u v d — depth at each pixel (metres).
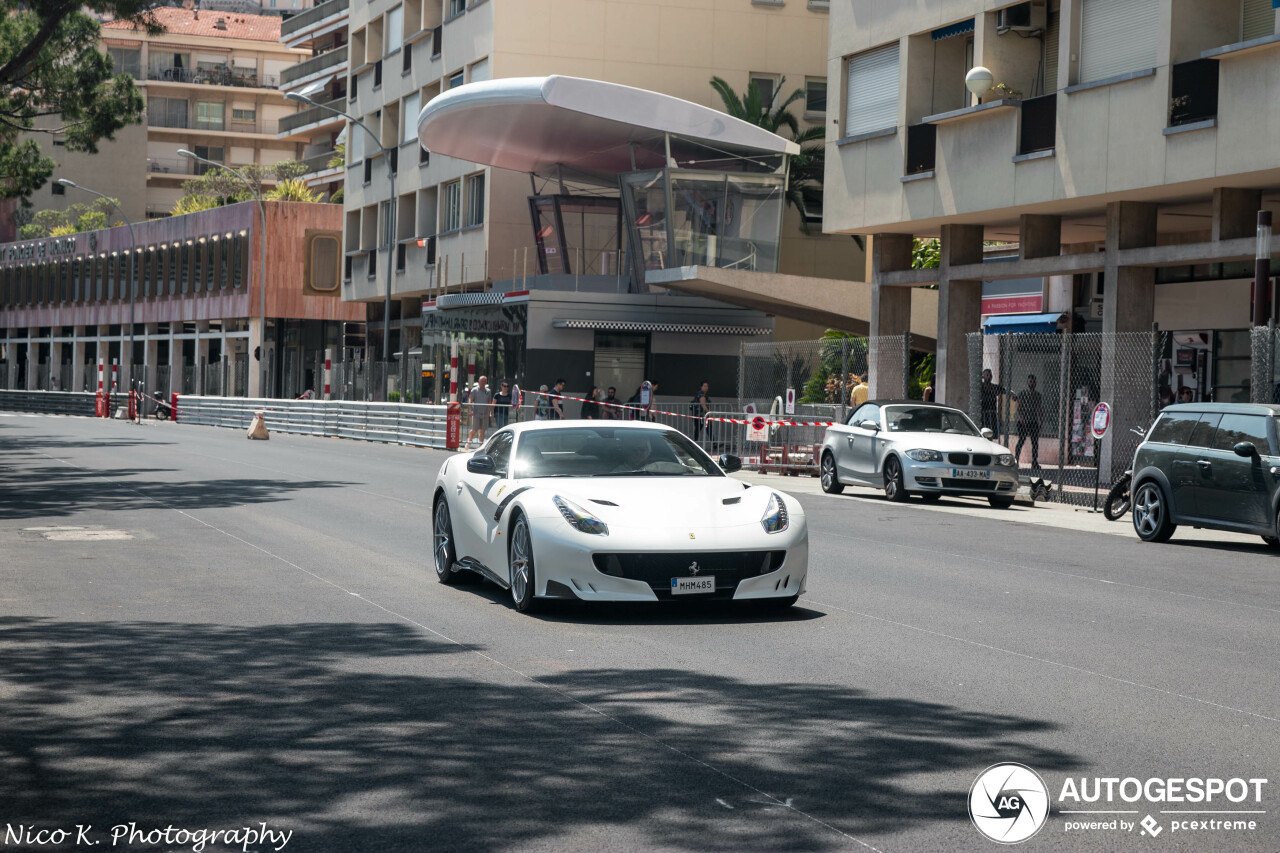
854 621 9.86
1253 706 7.13
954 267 28.33
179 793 5.44
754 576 9.73
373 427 42.91
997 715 6.85
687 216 41.97
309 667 8.02
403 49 57.97
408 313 61.03
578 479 10.50
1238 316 26.92
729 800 5.35
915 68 28.14
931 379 36.56
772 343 31.83
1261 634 9.61
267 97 108.31
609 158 45.25
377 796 5.39
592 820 5.09
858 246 53.12
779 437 29.02
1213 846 4.87
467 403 37.94
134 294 79.62
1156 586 12.23
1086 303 31.50
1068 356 23.00
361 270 63.06
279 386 69.56
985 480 21.34
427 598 10.84
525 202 50.75
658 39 50.88
